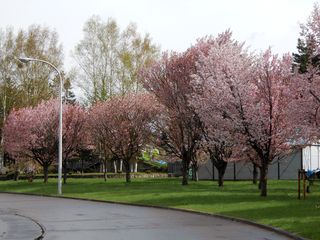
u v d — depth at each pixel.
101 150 45.09
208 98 26.28
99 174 51.22
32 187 37.03
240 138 25.62
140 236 13.50
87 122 43.28
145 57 53.97
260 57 26.05
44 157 43.19
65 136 42.91
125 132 41.00
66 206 23.44
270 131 25.30
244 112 25.30
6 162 53.69
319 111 23.11
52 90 54.84
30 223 16.91
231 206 20.36
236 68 26.00
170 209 21.16
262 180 25.12
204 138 32.28
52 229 15.23
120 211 20.66
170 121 36.75
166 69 35.84
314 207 18.84
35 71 52.97
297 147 27.12
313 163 43.66
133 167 58.69
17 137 42.66
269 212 17.86
